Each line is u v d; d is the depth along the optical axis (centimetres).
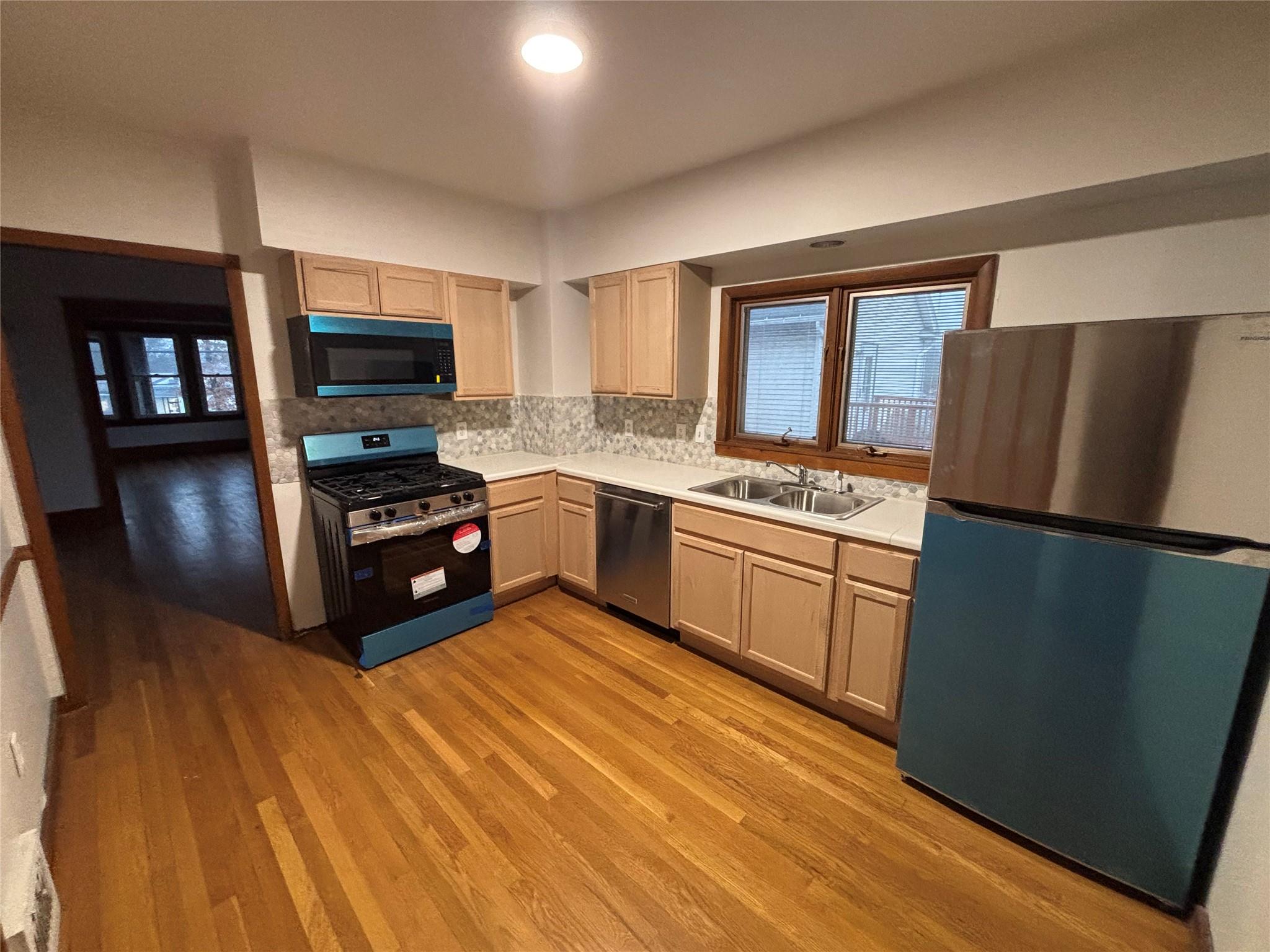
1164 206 178
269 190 240
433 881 158
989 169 186
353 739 217
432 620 288
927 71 180
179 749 211
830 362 269
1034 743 163
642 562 296
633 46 166
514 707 238
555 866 163
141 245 234
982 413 160
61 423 489
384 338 277
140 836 171
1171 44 151
